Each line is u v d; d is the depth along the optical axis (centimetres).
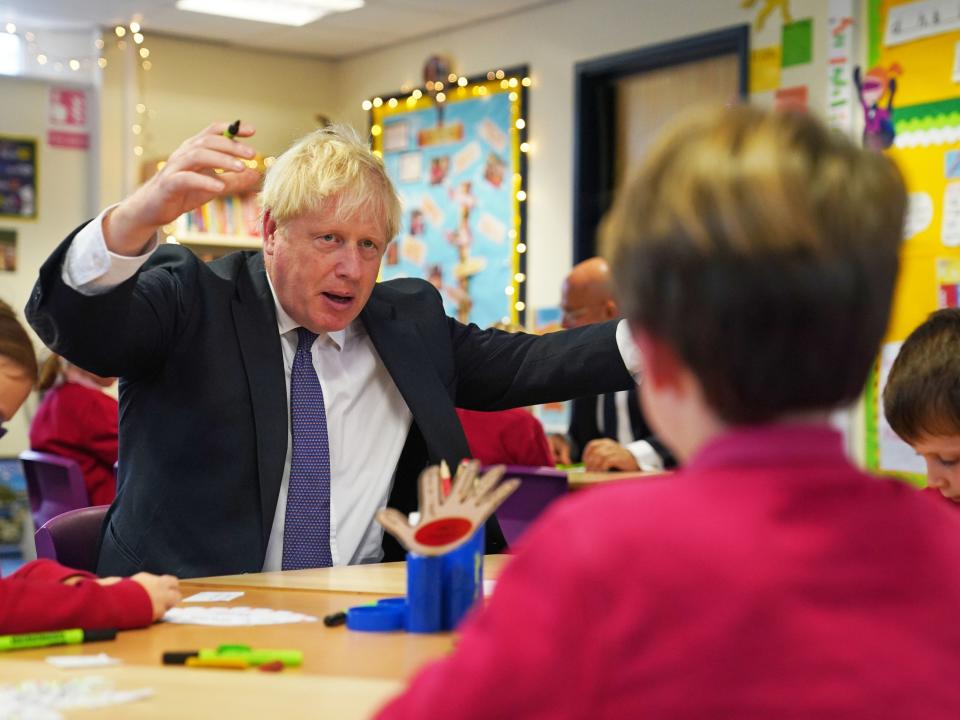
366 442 228
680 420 78
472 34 681
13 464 713
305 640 138
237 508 211
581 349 238
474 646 71
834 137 75
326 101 768
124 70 706
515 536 355
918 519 74
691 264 72
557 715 68
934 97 476
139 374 216
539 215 646
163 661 125
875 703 67
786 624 68
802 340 72
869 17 499
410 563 143
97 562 222
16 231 705
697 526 70
